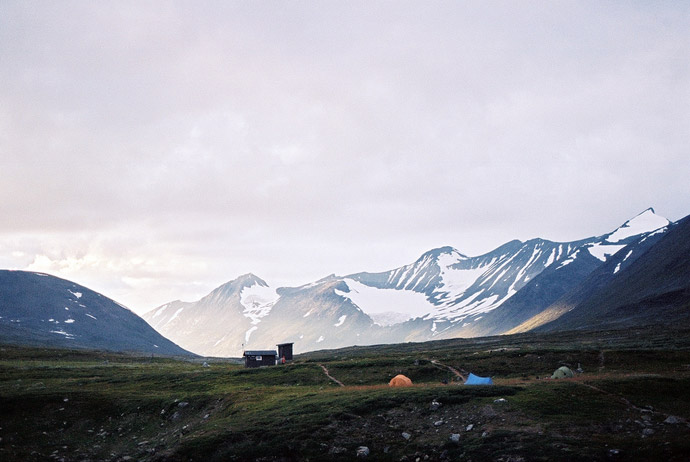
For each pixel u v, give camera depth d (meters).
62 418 71.50
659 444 44.12
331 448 51.94
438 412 57.75
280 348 156.75
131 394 82.31
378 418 57.97
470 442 48.75
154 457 54.22
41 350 192.25
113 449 61.81
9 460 57.50
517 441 47.31
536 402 56.44
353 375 100.56
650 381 61.81
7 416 71.31
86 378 105.44
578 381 64.62
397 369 103.00
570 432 48.56
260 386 91.06
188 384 94.75
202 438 56.12
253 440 54.59
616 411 53.44
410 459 48.62
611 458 42.69
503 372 97.88
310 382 96.81
